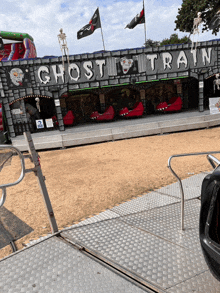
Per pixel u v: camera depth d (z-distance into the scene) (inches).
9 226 169.6
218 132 467.8
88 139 497.4
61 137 491.5
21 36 844.0
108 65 526.3
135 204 171.8
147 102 791.7
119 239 122.1
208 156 102.1
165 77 543.2
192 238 118.1
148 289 88.5
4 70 506.6
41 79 518.6
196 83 780.0
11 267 104.9
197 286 87.4
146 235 124.3
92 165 329.1
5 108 521.7
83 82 529.0
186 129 515.5
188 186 197.8
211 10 1001.5
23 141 498.0
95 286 91.3
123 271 98.5
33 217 183.2
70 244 120.6
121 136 506.6
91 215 167.8
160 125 515.5
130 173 271.1
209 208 77.0
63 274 98.7
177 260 102.6
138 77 537.3
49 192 238.5
